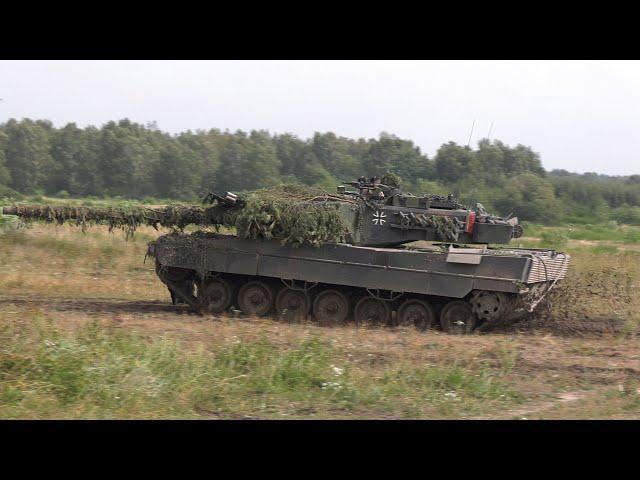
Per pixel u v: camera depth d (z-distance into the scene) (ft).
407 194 86.38
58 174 260.83
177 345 59.36
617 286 102.42
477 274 76.89
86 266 116.88
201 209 86.07
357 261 80.64
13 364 51.83
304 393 50.67
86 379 49.14
